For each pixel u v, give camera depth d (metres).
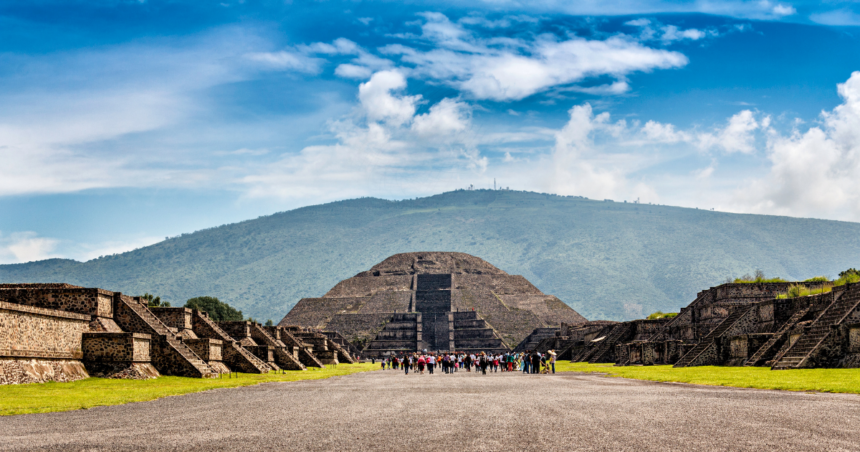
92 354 58.06
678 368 68.44
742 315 68.75
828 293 60.84
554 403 34.22
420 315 188.50
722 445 20.69
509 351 170.88
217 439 23.47
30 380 50.22
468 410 31.50
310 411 32.44
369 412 31.44
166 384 54.66
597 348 106.50
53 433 25.86
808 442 20.98
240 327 89.12
